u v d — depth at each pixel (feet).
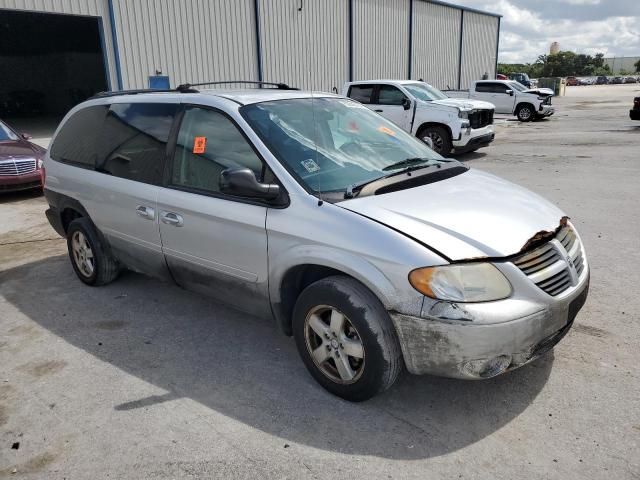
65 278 17.47
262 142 11.13
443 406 10.06
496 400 10.16
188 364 11.92
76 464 8.89
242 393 10.72
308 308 10.28
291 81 66.95
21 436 9.63
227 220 11.23
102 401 10.61
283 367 11.66
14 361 12.30
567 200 25.64
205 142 12.17
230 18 58.03
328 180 10.73
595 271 16.37
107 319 14.30
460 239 9.10
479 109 42.52
